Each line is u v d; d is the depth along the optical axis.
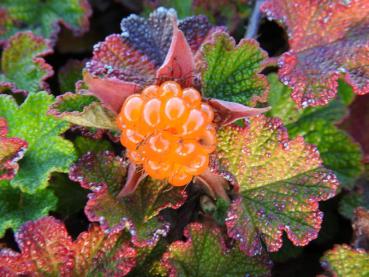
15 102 0.13
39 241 0.12
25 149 0.12
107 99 0.11
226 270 0.13
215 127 0.12
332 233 0.14
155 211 0.12
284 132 0.13
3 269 0.12
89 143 0.13
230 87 0.13
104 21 0.17
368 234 0.13
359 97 0.15
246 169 0.13
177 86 0.11
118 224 0.12
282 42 0.16
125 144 0.11
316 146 0.13
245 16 0.15
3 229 0.12
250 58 0.13
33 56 0.15
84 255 0.12
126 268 0.12
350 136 0.14
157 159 0.11
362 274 0.13
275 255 0.14
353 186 0.14
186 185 0.12
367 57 0.13
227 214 0.13
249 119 0.12
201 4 0.15
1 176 0.12
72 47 0.16
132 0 0.16
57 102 0.12
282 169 0.13
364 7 0.13
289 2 0.14
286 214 0.12
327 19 0.13
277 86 0.14
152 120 0.11
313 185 0.12
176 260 0.12
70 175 0.12
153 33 0.14
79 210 0.13
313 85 0.13
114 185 0.12
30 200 0.13
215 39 0.13
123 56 0.13
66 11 0.16
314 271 0.14
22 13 0.16
